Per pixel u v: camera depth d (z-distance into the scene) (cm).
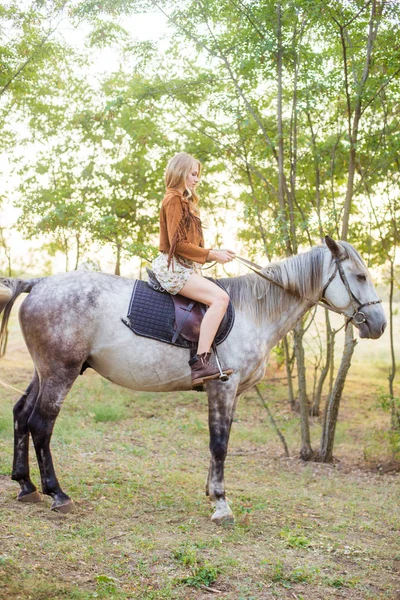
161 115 804
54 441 569
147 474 496
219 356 399
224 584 310
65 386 387
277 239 609
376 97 632
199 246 400
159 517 396
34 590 281
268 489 502
